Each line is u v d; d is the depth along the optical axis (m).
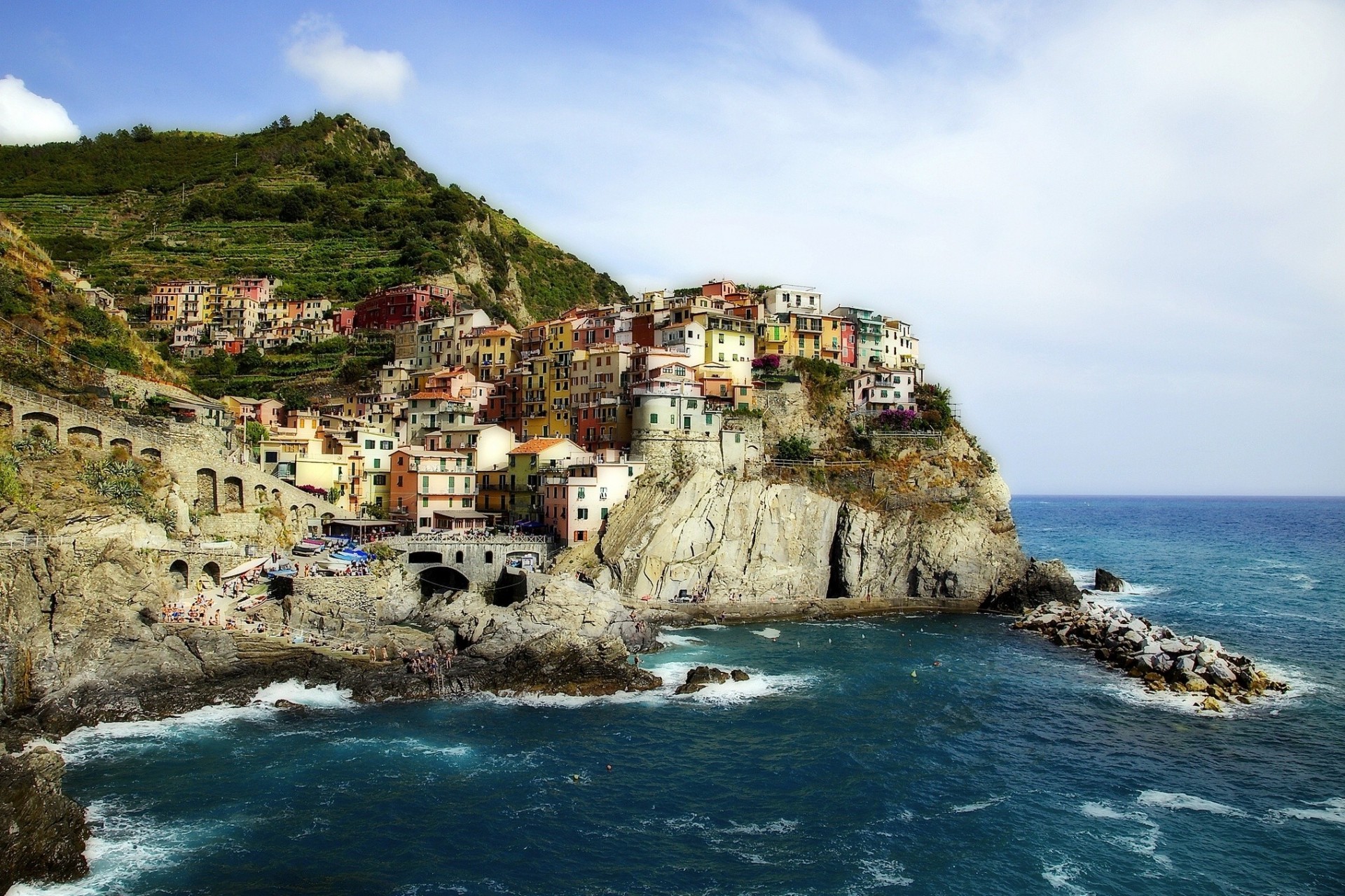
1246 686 95.69
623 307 180.88
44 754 61.69
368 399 170.25
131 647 81.81
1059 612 126.56
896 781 70.69
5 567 77.12
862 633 119.50
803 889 54.75
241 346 197.25
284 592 95.38
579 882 55.34
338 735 77.88
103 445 98.81
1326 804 67.25
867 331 181.25
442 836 60.56
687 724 82.38
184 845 58.38
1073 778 71.88
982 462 153.62
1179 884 55.97
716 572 128.62
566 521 126.00
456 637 94.75
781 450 145.62
